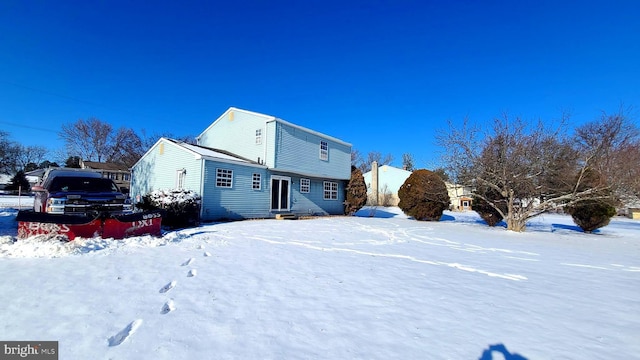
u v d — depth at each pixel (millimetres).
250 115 17938
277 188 18141
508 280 5332
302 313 3613
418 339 3043
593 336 3201
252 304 3857
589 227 15203
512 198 14508
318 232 11117
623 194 13688
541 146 13734
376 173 38188
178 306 3734
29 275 4754
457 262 6703
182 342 2859
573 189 14070
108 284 4465
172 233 8930
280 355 2678
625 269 6461
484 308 3926
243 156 18094
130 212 9602
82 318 3312
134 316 3404
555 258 7574
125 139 47375
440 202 18938
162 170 16344
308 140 19156
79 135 45125
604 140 14180
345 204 22391
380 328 3268
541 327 3389
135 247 7199
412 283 4949
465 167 15164
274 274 5250
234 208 15305
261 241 8688
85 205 8695
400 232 12406
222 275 5117
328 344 2896
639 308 4043
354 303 3979
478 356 2744
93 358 2555
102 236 7961
